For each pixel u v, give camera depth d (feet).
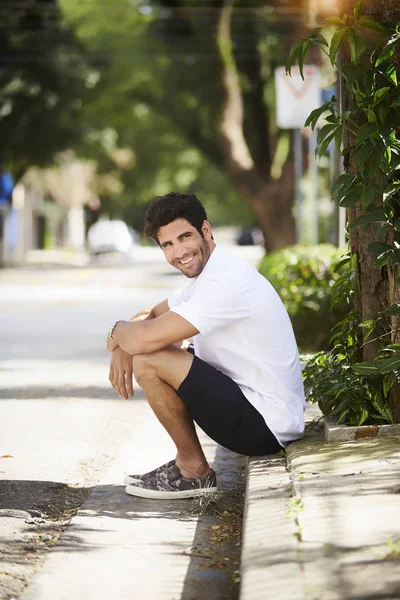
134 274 174.19
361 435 25.27
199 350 25.85
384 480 21.13
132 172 225.35
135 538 22.30
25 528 23.20
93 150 179.01
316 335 51.19
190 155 212.43
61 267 209.97
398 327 26.05
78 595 18.74
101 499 25.61
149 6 138.92
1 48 146.72
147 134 177.17
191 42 141.18
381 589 15.48
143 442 32.91
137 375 24.99
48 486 27.14
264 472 23.39
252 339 24.99
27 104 149.89
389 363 24.76
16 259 254.06
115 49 143.13
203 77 142.51
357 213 26.81
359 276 27.12
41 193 307.78
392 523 18.38
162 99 151.12
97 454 31.27
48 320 82.79
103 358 56.29
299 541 17.78
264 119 142.00
